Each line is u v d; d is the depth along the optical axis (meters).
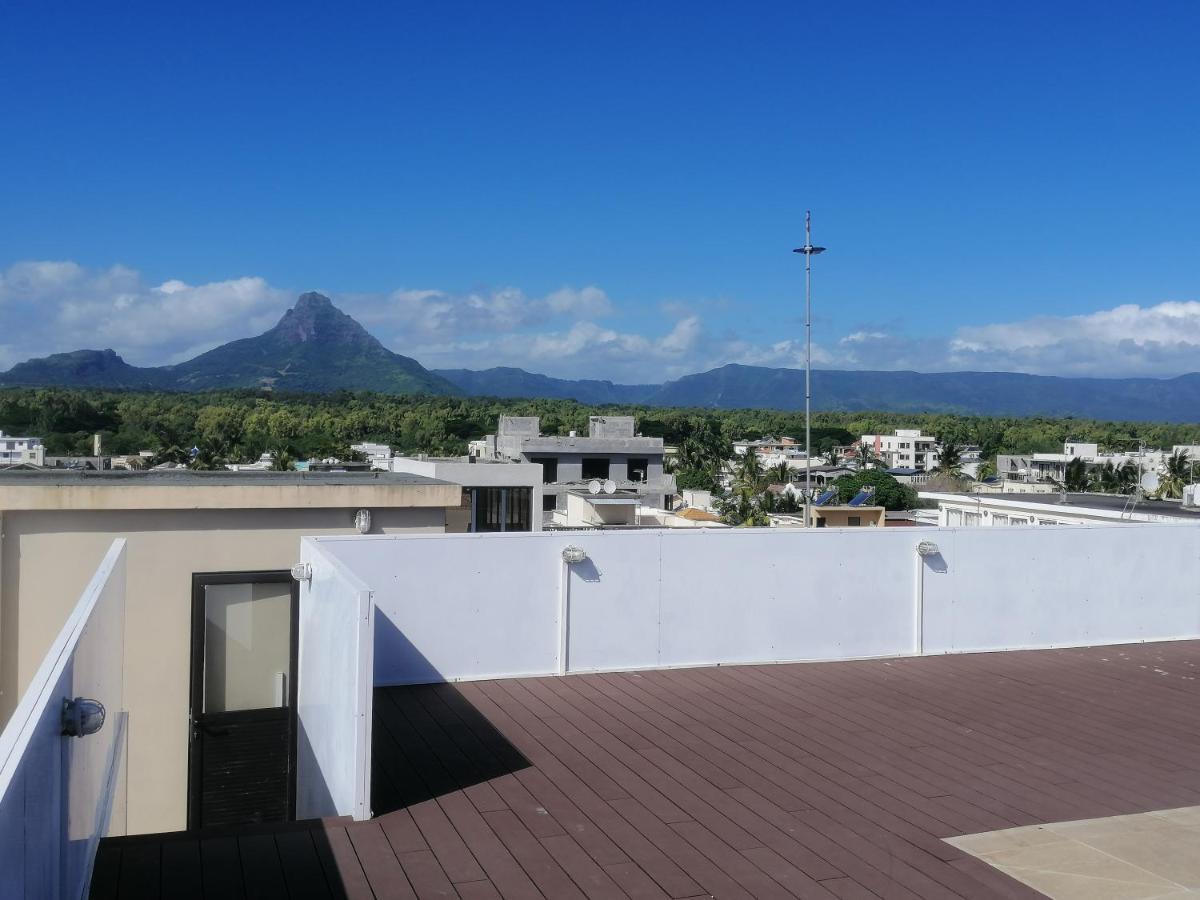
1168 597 10.00
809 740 6.60
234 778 8.40
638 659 8.42
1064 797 5.59
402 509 9.06
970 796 5.59
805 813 5.27
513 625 8.10
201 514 8.36
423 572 7.87
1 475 9.26
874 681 8.22
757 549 8.71
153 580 8.24
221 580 8.40
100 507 7.98
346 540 7.68
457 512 28.45
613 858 4.66
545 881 4.40
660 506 55.25
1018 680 8.35
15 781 2.47
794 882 4.42
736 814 5.24
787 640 8.81
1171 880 4.48
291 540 8.65
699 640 8.58
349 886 4.34
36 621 7.89
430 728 6.73
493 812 5.23
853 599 8.99
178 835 4.88
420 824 5.06
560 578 8.18
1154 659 9.16
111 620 5.78
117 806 6.58
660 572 8.46
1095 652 9.44
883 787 5.71
